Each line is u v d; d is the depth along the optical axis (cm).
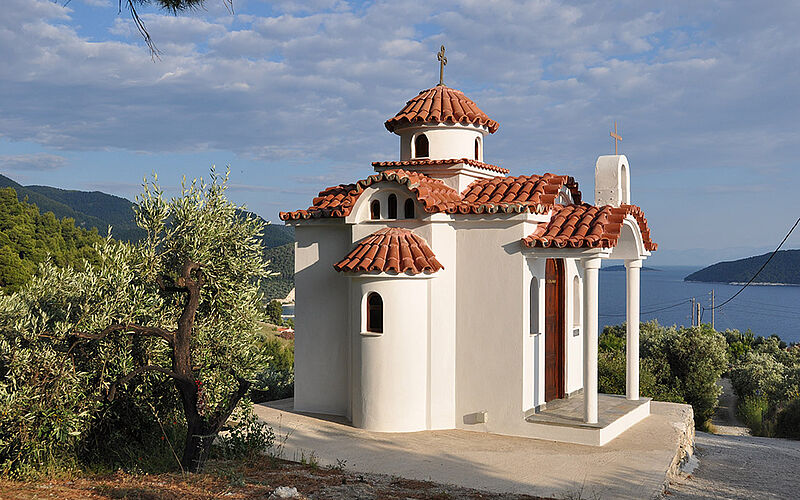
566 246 1390
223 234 1143
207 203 1160
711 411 3127
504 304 1458
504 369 1454
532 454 1287
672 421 1639
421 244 1486
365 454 1262
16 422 977
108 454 1147
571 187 1736
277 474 1068
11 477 979
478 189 1608
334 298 1652
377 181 1530
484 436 1430
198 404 1065
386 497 959
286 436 1347
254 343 1199
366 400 1470
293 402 1822
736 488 1311
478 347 1483
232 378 1142
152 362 1123
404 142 1783
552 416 1480
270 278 1239
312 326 1675
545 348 1634
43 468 1014
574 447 1352
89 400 1038
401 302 1451
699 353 3231
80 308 1080
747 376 3791
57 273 1163
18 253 4862
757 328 16250
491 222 1473
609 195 1641
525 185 1556
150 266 1112
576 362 1802
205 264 1106
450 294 1504
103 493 893
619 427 1487
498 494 1028
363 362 1477
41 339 1046
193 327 1127
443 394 1489
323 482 1027
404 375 1454
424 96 1808
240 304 1152
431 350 1470
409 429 1457
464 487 1061
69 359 1026
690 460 1582
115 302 1073
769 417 3109
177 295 1176
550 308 1673
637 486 1098
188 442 1043
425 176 1631
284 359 2680
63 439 998
